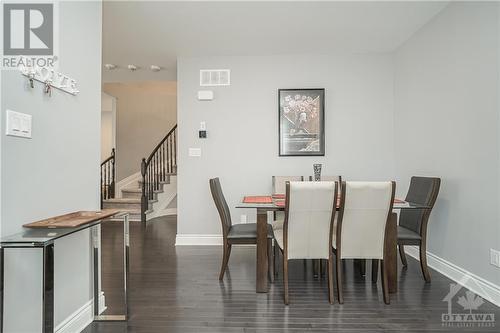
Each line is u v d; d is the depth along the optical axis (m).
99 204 2.36
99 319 2.21
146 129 8.10
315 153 4.38
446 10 3.11
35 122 1.67
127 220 2.23
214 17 3.30
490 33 2.50
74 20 2.05
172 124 8.15
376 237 2.48
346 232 2.48
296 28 3.58
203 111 4.47
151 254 3.92
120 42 3.95
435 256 3.26
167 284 2.90
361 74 4.39
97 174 2.34
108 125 7.62
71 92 1.99
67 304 1.96
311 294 2.65
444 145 3.14
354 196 2.42
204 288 2.80
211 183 3.05
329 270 2.49
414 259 3.65
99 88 2.37
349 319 2.20
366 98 4.38
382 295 2.62
